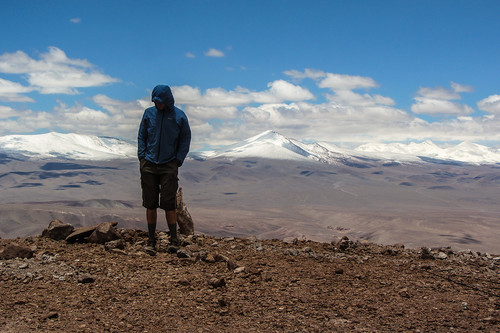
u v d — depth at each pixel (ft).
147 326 12.38
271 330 12.44
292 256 20.70
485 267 20.56
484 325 13.07
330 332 12.43
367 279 17.48
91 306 13.43
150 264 17.87
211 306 13.94
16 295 13.91
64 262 17.20
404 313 13.91
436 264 20.66
